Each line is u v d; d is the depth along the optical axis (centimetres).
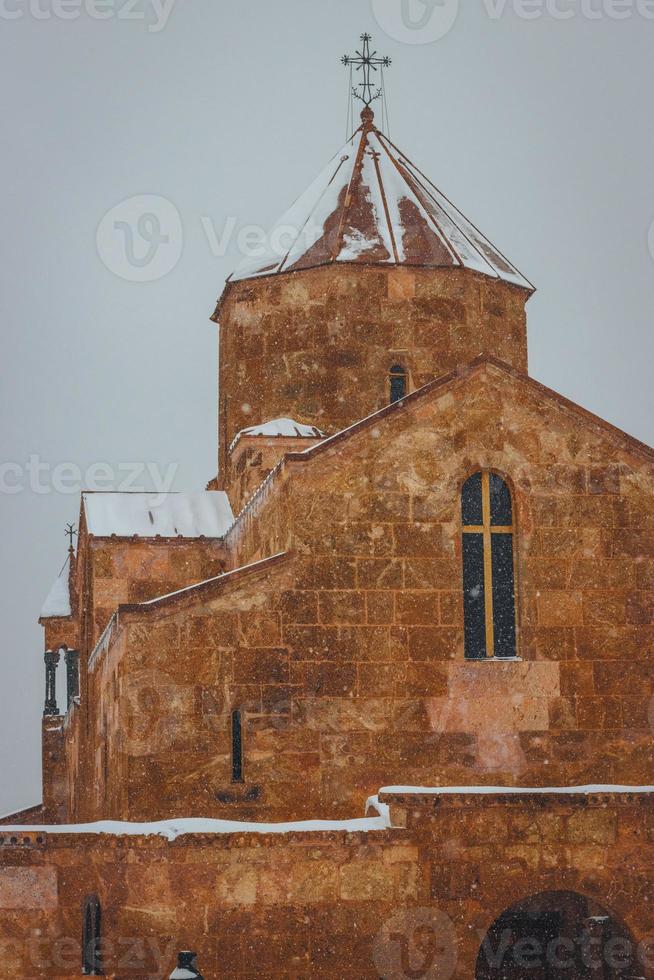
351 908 2452
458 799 2495
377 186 3728
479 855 2489
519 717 2792
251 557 3250
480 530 2873
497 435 2873
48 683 4975
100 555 3653
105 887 2430
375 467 2822
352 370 3481
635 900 2520
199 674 2697
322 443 2811
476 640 2839
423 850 2477
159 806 2647
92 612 3688
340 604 2764
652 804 2538
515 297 3678
